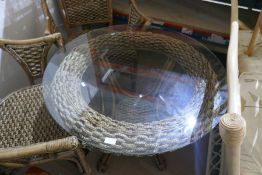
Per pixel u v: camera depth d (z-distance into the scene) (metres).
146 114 1.43
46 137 1.58
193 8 2.49
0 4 1.88
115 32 1.91
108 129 1.32
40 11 2.29
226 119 0.84
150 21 1.95
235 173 0.96
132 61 1.74
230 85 1.07
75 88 1.53
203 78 1.55
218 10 2.47
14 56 1.75
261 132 1.43
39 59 1.81
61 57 1.71
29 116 1.67
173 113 1.41
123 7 2.53
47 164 1.94
